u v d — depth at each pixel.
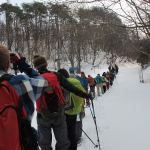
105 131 3.74
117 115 4.83
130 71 29.86
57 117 1.98
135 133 3.43
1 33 28.61
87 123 4.51
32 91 1.17
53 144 3.34
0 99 0.92
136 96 7.86
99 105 6.56
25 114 1.11
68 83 2.22
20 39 30.11
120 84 14.29
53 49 29.72
